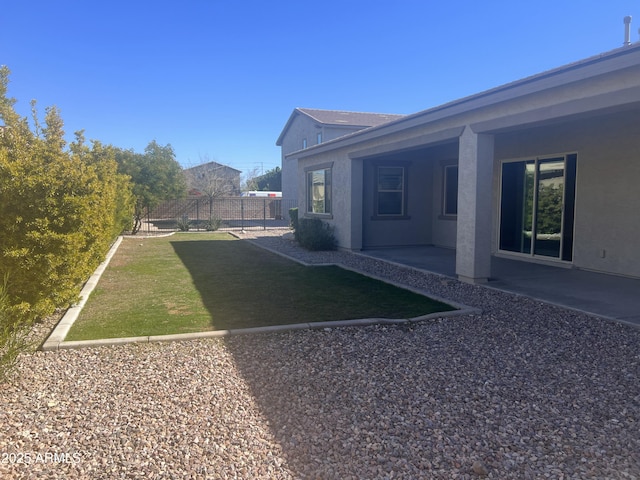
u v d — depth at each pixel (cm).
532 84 701
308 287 896
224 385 441
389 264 1185
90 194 675
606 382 446
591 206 1003
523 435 352
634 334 586
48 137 881
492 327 622
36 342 533
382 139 1205
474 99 820
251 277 1011
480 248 888
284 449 334
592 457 323
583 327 618
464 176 899
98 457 323
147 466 313
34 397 416
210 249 1575
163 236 2103
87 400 410
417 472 307
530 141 1152
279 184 5872
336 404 402
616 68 577
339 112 3281
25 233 600
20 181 599
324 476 303
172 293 846
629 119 914
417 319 655
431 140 992
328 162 1555
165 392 426
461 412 388
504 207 1255
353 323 635
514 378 457
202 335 582
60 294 643
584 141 1012
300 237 1586
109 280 980
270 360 506
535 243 1163
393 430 359
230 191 4503
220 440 345
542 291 819
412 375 464
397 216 1523
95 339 566
